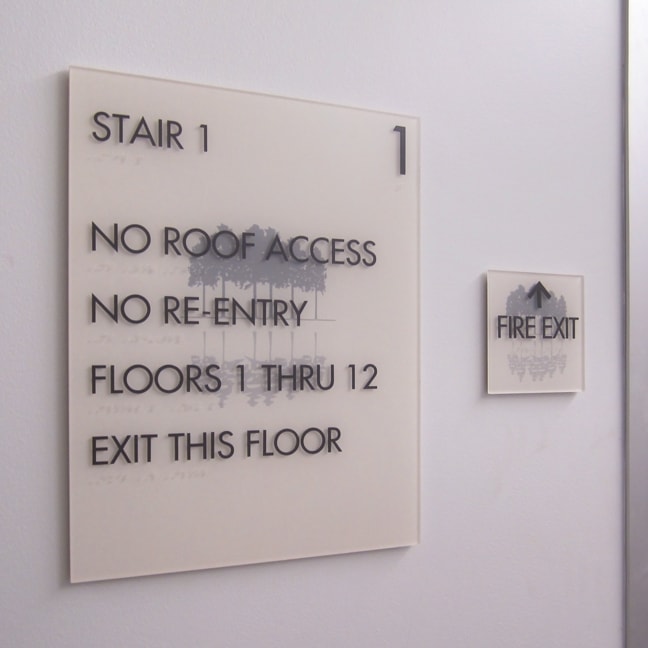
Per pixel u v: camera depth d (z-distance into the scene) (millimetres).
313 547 947
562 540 1144
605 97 1205
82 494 837
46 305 836
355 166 983
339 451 965
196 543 886
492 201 1096
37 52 836
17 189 825
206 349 895
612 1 1216
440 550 1044
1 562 813
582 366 1160
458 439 1060
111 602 855
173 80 887
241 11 939
